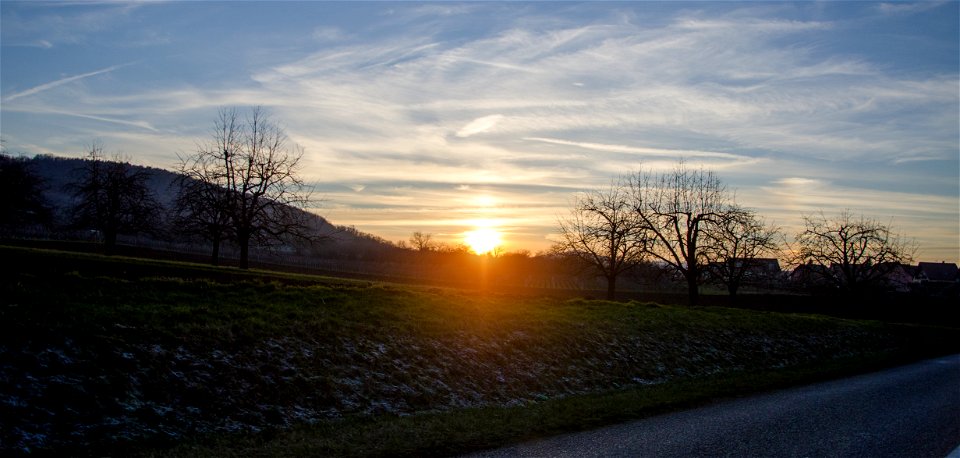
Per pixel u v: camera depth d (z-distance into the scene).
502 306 24.94
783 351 30.44
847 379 21.91
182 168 44.44
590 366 20.92
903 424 12.95
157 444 10.10
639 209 53.03
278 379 13.54
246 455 9.41
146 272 25.73
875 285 76.62
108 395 11.04
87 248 58.16
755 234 54.12
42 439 9.47
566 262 57.25
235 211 44.41
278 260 78.94
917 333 46.56
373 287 23.00
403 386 15.24
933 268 148.25
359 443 10.25
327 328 16.72
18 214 55.66
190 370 12.64
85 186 56.84
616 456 9.65
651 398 15.86
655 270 56.03
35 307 12.84
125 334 12.93
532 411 13.77
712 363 25.38
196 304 16.19
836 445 10.70
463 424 11.99
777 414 13.97
